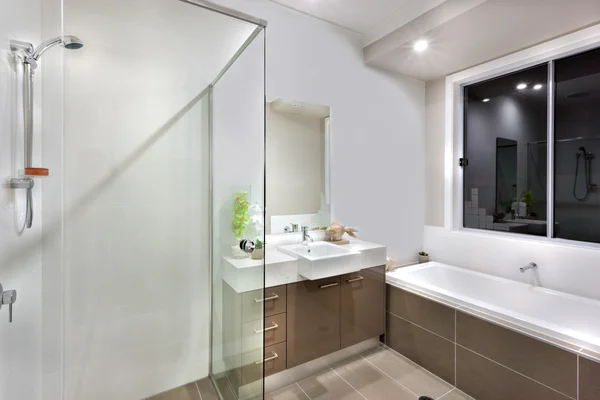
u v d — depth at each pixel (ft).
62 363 5.26
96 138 5.53
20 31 4.15
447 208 10.35
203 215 6.60
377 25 8.77
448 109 10.29
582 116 7.52
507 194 9.13
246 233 6.44
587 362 4.77
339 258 6.71
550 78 8.04
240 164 6.84
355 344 7.79
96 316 5.63
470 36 7.62
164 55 6.05
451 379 6.82
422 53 8.61
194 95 6.36
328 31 8.57
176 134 6.26
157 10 5.93
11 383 3.89
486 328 6.19
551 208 8.07
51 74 5.05
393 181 10.15
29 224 4.25
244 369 5.99
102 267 5.66
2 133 3.60
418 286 7.87
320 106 8.43
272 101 7.67
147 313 6.12
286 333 6.44
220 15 6.31
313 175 8.39
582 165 7.53
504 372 5.87
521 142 8.75
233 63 6.59
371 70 9.52
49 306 5.07
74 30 5.26
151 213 6.10
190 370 6.54
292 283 6.50
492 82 9.50
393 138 10.12
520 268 8.01
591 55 7.33
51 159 5.07
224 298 6.61
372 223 9.65
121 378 5.89
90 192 5.52
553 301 7.35
